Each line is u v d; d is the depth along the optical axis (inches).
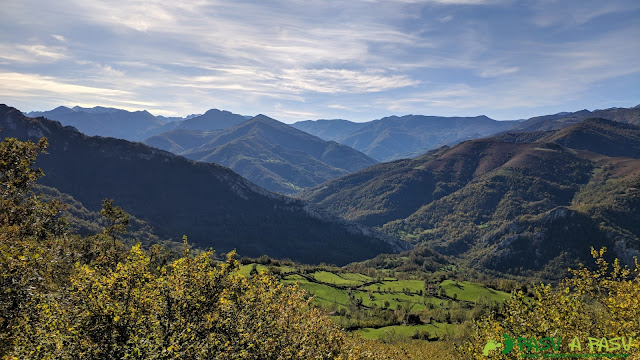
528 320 790.5
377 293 5836.6
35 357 561.0
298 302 908.6
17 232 838.5
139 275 687.7
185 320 674.8
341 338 922.7
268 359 730.8
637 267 770.8
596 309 841.5
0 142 930.7
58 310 617.0
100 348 592.7
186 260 806.5
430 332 3951.8
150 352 561.9
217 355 615.8
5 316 616.4
